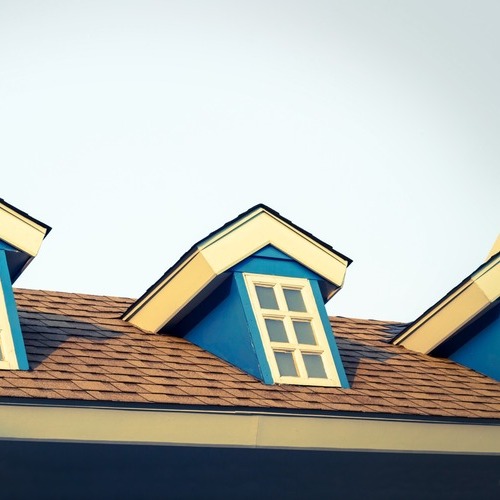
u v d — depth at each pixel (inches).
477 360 675.4
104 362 539.8
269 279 595.5
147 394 506.3
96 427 483.5
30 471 475.2
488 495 596.7
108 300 661.3
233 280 587.5
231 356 584.1
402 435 567.8
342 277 616.4
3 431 460.8
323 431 544.1
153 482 505.0
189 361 573.9
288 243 602.5
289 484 539.5
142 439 494.0
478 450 590.2
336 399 561.9
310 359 587.8
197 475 515.5
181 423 505.7
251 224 593.6
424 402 593.9
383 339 708.0
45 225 544.4
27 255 544.7
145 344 587.5
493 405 620.1
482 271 655.1
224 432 516.4
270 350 572.7
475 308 661.3
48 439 470.9
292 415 534.0
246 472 528.4
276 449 533.3
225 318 591.5
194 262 585.9
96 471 491.2
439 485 582.6
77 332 580.1
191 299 596.1
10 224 537.0
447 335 678.5
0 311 517.0
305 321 597.9
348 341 681.6
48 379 496.1
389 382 615.5
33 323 577.0
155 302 609.9
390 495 567.5
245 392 542.3
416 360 674.8
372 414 556.1
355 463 558.6
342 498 554.3
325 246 613.9
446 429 582.6
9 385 477.1
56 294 647.8
